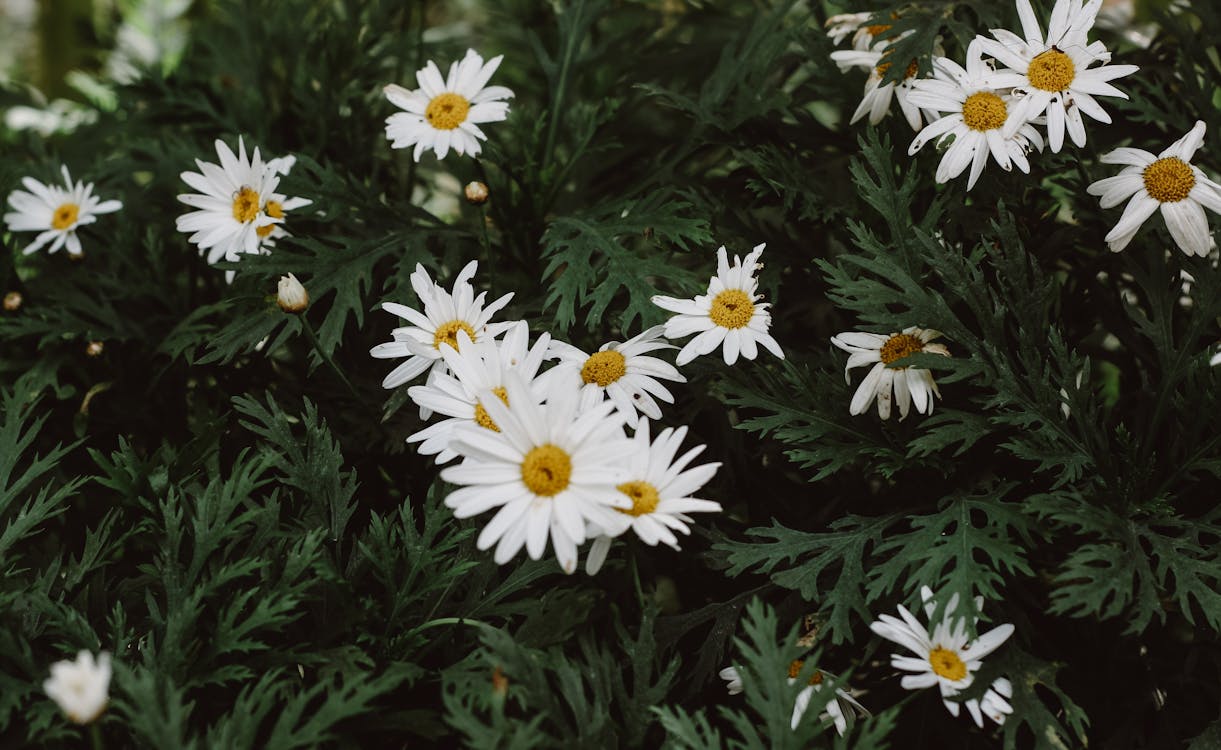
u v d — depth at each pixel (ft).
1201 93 2.47
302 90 2.79
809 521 2.34
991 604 2.18
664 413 2.42
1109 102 2.46
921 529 2.21
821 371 2.28
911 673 2.25
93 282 2.64
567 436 2.02
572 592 2.14
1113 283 2.44
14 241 2.66
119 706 1.94
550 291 2.49
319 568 2.10
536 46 2.77
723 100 2.59
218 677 2.03
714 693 2.25
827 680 2.16
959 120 2.30
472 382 2.16
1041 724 2.07
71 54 3.44
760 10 2.64
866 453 2.25
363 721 2.05
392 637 2.16
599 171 2.77
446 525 2.26
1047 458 2.17
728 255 2.48
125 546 2.34
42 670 2.07
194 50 3.07
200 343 2.56
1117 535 2.12
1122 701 2.24
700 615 2.24
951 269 2.22
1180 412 2.23
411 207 2.60
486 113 2.43
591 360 2.24
